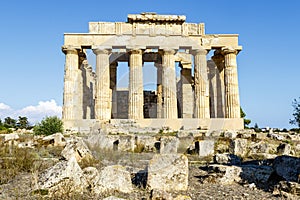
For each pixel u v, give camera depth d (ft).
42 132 77.77
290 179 30.07
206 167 43.16
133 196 25.08
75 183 26.17
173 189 27.94
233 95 140.87
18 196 24.26
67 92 135.03
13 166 36.42
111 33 140.56
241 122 137.80
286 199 25.86
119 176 26.96
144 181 29.50
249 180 32.45
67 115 130.52
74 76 137.80
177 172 28.19
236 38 144.36
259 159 49.16
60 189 25.21
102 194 25.53
